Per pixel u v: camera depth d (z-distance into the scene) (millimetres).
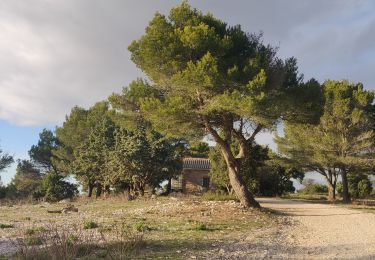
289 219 20516
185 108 21453
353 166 38281
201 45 20516
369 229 17047
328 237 14422
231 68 20266
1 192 51719
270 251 11391
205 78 19203
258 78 19359
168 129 23469
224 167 38844
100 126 46094
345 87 37156
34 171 67188
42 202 38250
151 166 37000
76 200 40469
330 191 42656
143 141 37062
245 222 18391
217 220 18641
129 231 13680
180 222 17609
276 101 20172
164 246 11719
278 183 46875
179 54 20812
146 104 21766
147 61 21453
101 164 42938
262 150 37812
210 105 20297
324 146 37250
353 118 35500
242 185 23703
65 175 59000
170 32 21484
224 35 21656
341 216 22500
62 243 10273
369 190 50938
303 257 10617
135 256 10250
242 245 12242
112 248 10859
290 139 40375
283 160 42656
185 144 44281
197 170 53844
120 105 24828
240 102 18734
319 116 23594
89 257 9859
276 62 21859
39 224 17828
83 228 15727
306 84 22500
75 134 56781
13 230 15797
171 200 29688
